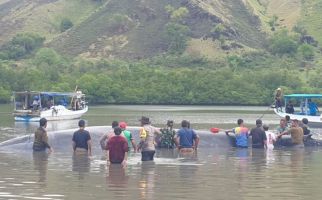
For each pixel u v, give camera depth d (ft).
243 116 241.14
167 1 593.42
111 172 71.56
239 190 60.18
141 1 600.39
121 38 555.28
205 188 61.00
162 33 546.26
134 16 584.81
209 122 193.77
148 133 84.07
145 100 400.26
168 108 339.77
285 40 509.35
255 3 608.60
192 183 64.08
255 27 556.92
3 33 621.31
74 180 65.21
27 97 213.05
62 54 540.93
